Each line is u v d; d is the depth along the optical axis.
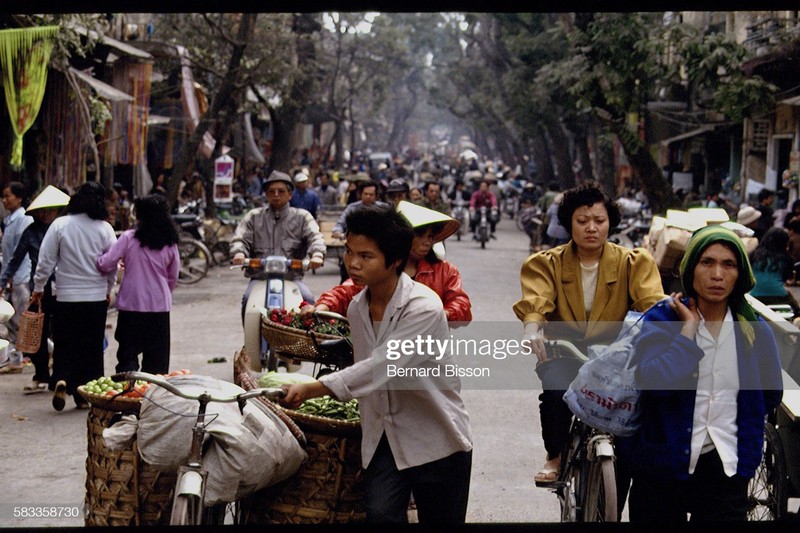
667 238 9.95
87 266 8.86
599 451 4.67
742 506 4.61
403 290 4.43
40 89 13.05
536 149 50.47
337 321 6.11
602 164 39.22
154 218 8.79
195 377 4.85
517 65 44.28
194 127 26.00
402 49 55.97
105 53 20.42
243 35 22.44
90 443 5.17
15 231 10.38
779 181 26.86
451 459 4.52
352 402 5.23
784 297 9.20
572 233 5.25
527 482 7.06
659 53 20.16
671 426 4.52
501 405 9.23
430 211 6.08
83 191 8.88
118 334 8.92
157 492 4.96
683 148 38.12
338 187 43.25
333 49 54.22
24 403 9.23
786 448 5.45
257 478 4.64
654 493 4.70
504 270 21.47
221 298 16.98
